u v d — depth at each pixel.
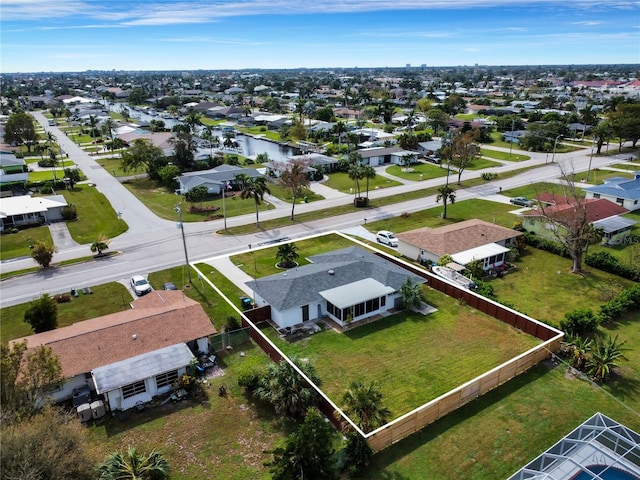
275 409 31.61
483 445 28.55
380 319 44.59
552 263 56.84
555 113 161.12
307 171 97.31
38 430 22.38
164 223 72.81
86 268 56.72
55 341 35.16
